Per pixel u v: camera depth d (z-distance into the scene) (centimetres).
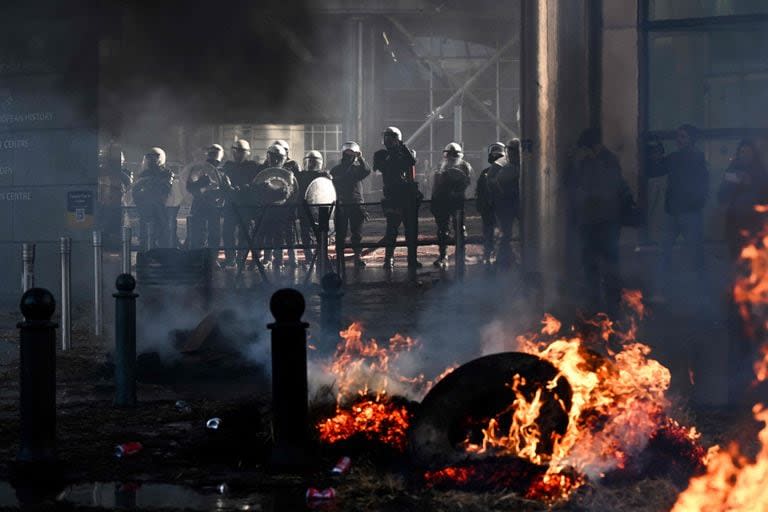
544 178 1712
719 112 1642
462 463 764
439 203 2677
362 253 3069
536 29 1712
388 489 755
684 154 1592
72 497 754
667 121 1670
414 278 2341
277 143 2764
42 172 2266
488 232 2681
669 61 1667
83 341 1678
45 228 2267
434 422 799
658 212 1659
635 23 1667
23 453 830
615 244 1628
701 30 1644
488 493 729
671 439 796
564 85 1698
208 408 1104
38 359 833
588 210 1620
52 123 2259
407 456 809
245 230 2217
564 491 724
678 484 755
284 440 835
